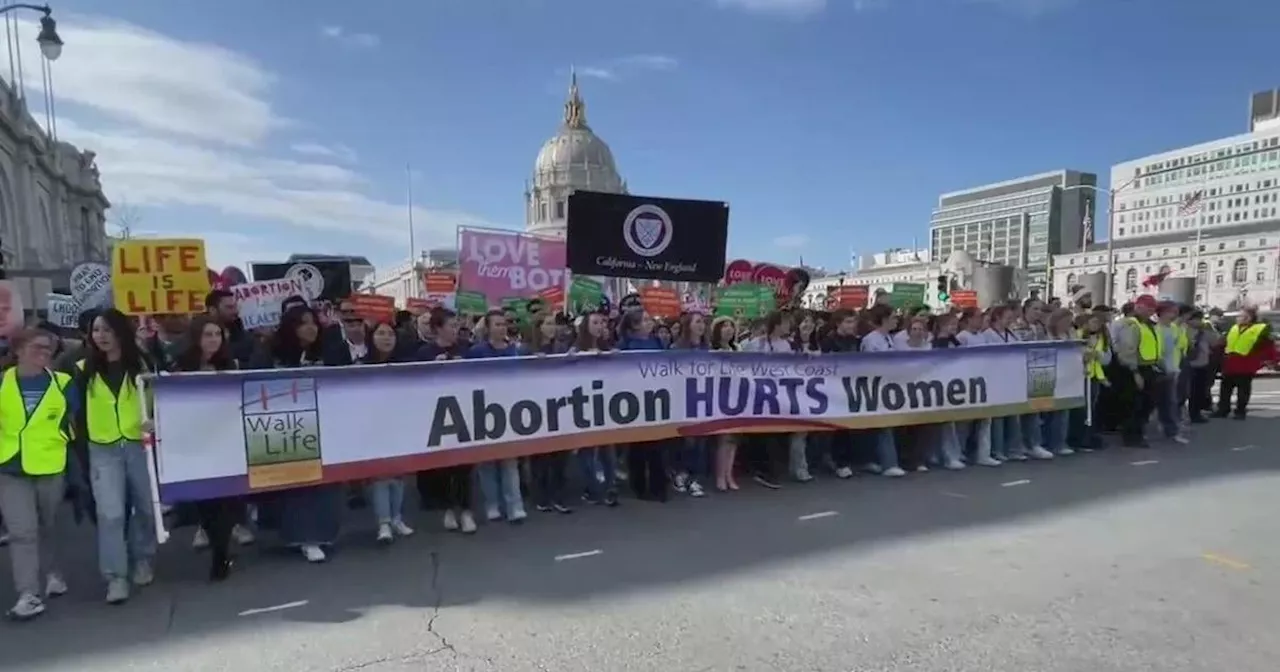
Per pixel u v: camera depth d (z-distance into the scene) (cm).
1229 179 8412
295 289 942
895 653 359
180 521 572
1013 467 796
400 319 902
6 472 416
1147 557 492
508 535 565
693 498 671
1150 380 915
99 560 459
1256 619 395
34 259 4884
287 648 376
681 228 786
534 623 400
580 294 1558
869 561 492
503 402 592
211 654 371
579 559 505
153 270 682
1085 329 916
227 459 489
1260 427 1061
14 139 4756
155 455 469
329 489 524
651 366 655
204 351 515
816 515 608
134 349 459
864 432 779
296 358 593
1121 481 720
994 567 477
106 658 369
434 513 632
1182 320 1077
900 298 1617
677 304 1520
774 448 727
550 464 630
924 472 775
